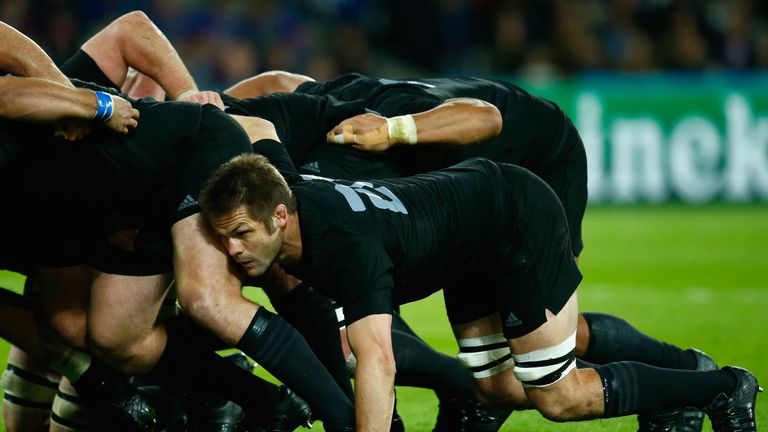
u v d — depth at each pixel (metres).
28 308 15.75
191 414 15.66
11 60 13.91
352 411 13.54
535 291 14.23
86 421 16.06
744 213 49.72
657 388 14.44
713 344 23.97
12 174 14.23
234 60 53.03
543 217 14.53
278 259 13.41
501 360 15.30
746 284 32.91
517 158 18.05
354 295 12.88
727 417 14.71
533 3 57.47
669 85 52.09
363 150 16.22
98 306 15.02
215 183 13.03
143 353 15.16
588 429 17.19
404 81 18.19
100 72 17.25
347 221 13.10
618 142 52.16
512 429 17.34
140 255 14.94
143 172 14.29
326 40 58.28
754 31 58.41
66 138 13.87
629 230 45.31
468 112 16.42
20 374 16.61
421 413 18.61
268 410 14.80
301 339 13.62
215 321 13.51
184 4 55.28
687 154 52.06
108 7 52.34
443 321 27.92
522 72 56.28
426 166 17.05
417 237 13.52
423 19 58.31
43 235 14.96
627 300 30.30
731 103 51.88
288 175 14.32
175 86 17.25
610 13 57.16
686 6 56.81
